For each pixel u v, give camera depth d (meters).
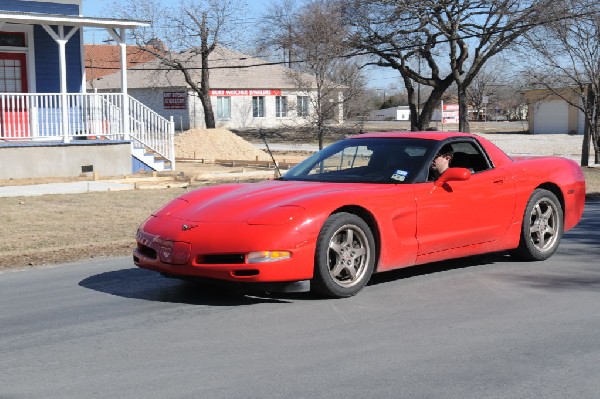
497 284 6.91
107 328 5.55
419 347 4.95
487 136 55.12
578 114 58.41
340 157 7.42
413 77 38.28
